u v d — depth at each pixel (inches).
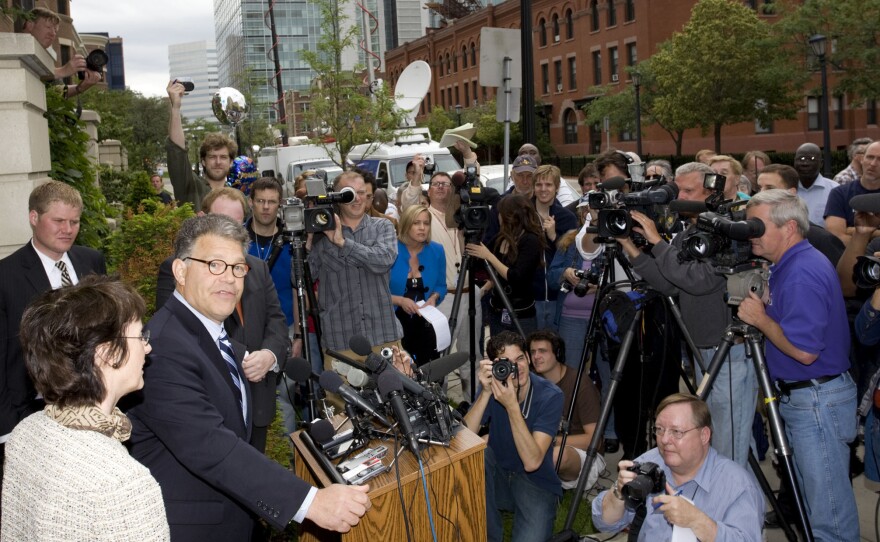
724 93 1175.0
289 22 2500.0
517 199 221.6
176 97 245.6
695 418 128.9
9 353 153.2
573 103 1656.0
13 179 189.6
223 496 106.8
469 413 161.5
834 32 1011.9
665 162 256.4
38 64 198.1
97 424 76.7
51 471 72.2
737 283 140.9
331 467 115.1
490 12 1914.4
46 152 213.2
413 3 3929.6
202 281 107.4
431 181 264.5
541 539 161.8
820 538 145.5
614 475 202.4
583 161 1563.7
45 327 76.4
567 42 1660.9
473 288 215.9
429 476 117.2
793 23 1045.8
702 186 189.0
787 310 142.6
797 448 148.0
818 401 144.5
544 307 233.9
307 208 177.5
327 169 590.2
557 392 162.6
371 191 235.1
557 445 178.7
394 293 217.9
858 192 227.0
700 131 1393.9
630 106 1358.3
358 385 129.8
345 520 101.7
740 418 160.6
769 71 1083.3
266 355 133.3
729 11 1157.7
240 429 110.8
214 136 247.1
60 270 162.2
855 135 1374.3
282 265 203.8
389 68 2615.7
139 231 180.7
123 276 178.5
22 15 210.7
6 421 152.6
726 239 141.9
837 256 199.3
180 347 104.3
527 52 344.5
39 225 155.8
